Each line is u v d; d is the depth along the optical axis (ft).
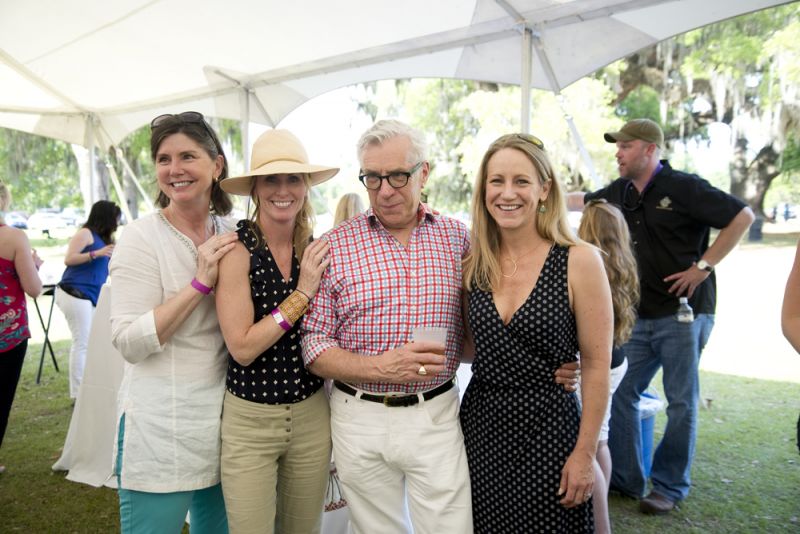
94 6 11.94
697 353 9.46
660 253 9.45
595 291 5.09
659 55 45.93
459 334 5.83
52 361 20.43
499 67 12.72
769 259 45.65
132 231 5.48
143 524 5.48
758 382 17.33
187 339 5.51
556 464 5.28
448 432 5.59
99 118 22.18
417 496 5.58
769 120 47.57
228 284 5.31
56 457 12.06
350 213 11.08
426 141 5.50
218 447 5.68
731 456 11.76
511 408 5.36
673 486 9.57
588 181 47.98
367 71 14.73
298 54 14.19
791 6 41.86
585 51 11.00
